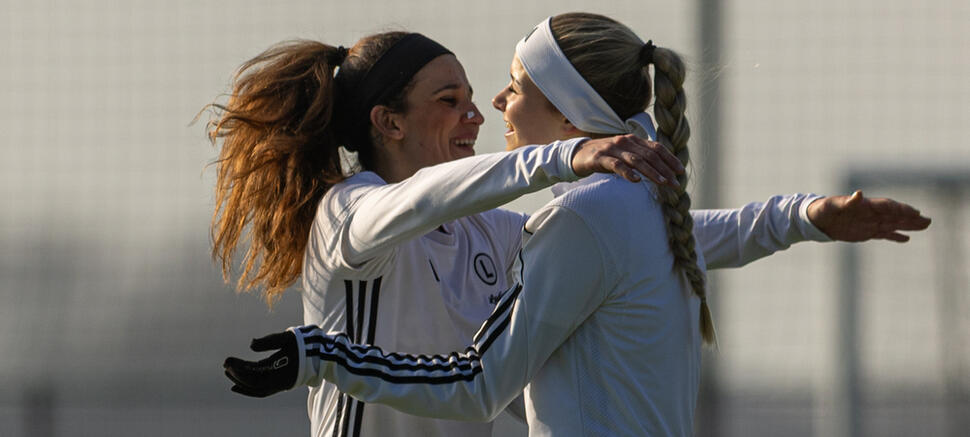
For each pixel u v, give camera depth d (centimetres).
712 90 1983
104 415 2488
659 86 825
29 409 2534
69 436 2511
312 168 1026
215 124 1109
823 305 2278
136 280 2498
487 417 810
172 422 2516
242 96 1056
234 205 1066
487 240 1048
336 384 805
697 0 2081
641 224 809
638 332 802
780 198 1031
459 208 792
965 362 2419
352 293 944
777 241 1013
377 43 1056
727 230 1033
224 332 2475
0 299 2522
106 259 2505
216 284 2466
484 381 797
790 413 2267
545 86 862
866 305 2419
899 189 2269
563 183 873
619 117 855
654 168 706
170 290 2484
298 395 2509
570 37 858
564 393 810
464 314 982
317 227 959
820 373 2281
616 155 712
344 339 809
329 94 1027
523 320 794
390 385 802
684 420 836
